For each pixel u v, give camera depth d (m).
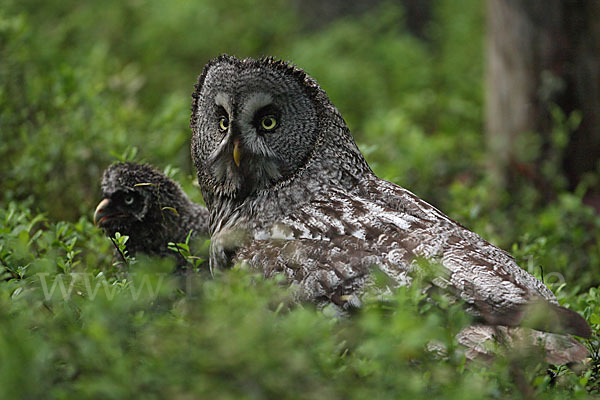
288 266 10.43
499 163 21.39
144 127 19.25
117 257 13.62
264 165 11.66
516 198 19.47
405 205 11.36
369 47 32.44
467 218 15.73
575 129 20.75
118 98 21.27
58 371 7.80
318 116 11.84
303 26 35.16
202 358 7.39
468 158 22.94
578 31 20.72
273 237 11.07
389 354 8.06
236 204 12.03
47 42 24.17
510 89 21.50
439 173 21.81
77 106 18.27
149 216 14.15
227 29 31.25
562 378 9.42
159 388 7.32
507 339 8.97
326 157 11.86
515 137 21.38
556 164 20.75
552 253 15.05
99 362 7.68
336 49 32.09
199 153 12.42
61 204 16.36
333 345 8.57
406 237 10.20
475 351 9.02
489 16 22.09
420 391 8.01
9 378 6.85
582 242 15.84
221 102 11.72
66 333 8.09
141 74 26.55
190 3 31.55
